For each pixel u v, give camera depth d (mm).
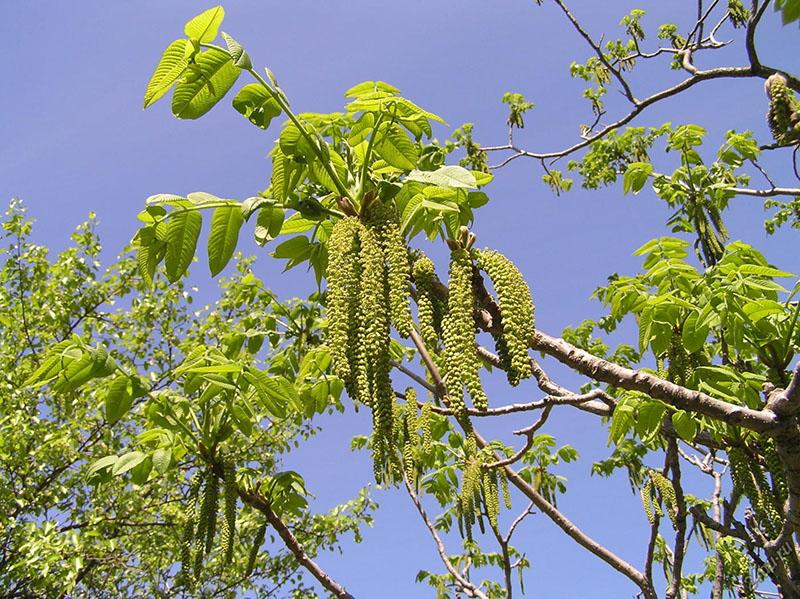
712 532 5469
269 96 3604
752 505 4102
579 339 7469
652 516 4840
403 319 2885
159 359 12680
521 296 2947
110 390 4336
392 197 3438
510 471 5242
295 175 3668
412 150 3791
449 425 6078
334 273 2990
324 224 4012
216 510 4422
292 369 5582
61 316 12453
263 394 4371
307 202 3588
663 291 4664
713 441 4363
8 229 12250
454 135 9641
